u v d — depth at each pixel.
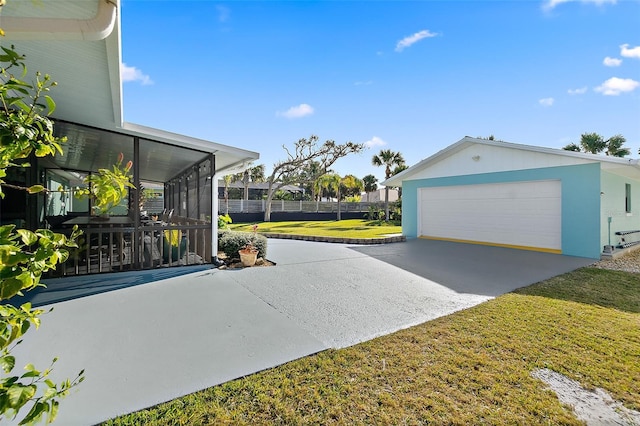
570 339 3.23
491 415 2.12
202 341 3.22
